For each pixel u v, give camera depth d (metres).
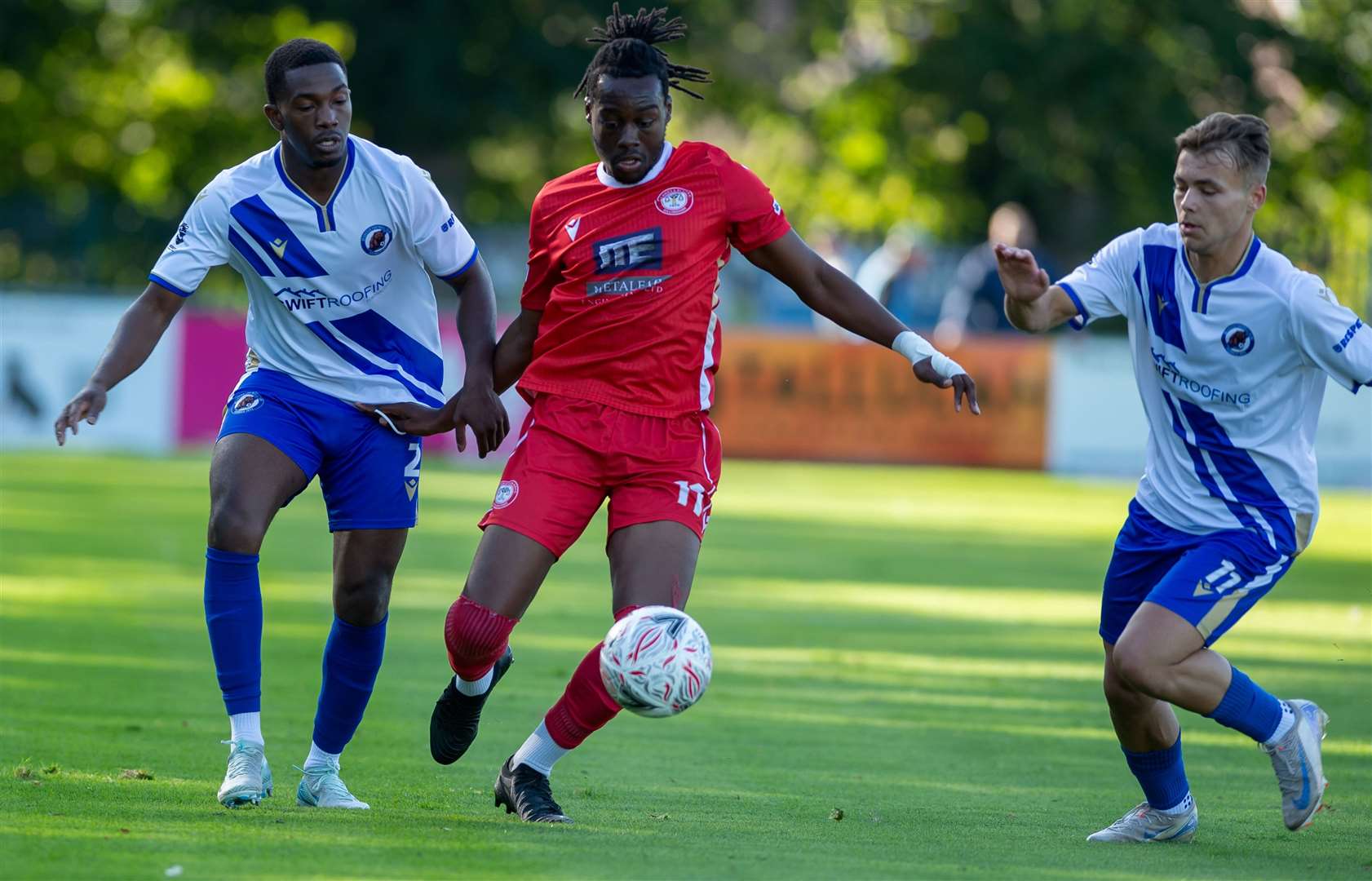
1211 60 131.88
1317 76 133.38
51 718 25.33
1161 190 132.50
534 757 19.39
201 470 71.44
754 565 49.56
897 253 101.81
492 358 20.59
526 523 19.16
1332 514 70.81
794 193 140.62
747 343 82.62
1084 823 20.56
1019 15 133.25
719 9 143.88
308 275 20.20
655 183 19.42
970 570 49.78
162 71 126.38
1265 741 19.02
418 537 52.56
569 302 19.55
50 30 125.00
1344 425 80.81
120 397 77.88
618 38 19.73
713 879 16.08
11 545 48.12
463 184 137.38
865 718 28.11
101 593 39.88
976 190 138.12
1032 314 19.84
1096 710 29.56
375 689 29.20
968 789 22.67
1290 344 19.06
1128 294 19.97
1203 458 19.53
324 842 17.27
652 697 18.16
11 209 108.31
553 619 38.44
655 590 18.86
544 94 132.75
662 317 19.30
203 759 22.53
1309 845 19.41
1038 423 81.62
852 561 51.00
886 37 140.50
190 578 43.00
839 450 82.44
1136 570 20.03
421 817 19.17
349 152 20.25
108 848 16.53
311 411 20.27
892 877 16.47
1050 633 38.62
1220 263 19.25
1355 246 120.69
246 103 132.00
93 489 62.84
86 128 124.44
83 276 109.94
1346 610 43.91
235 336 79.12
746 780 22.73
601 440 19.25
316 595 40.50
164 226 116.81
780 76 149.38
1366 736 27.31
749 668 32.91
